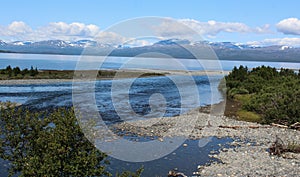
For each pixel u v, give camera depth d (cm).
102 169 1027
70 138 1002
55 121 1030
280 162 1688
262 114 2978
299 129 2500
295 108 2627
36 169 954
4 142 1044
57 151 950
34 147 1027
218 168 1592
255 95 3556
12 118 1055
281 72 5031
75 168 962
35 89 5038
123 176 1156
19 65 11312
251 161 1708
